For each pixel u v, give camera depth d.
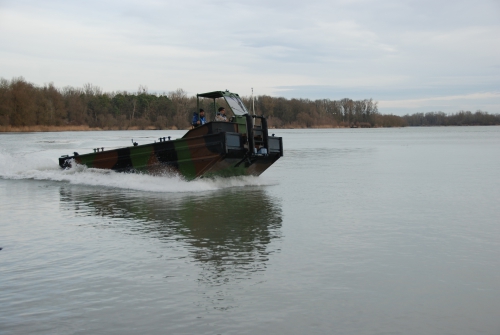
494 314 6.31
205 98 18.47
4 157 24.78
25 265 8.24
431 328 5.93
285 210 13.03
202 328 5.93
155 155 17.28
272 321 6.11
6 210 13.12
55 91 111.56
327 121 167.00
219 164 16.41
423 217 12.12
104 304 6.62
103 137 65.19
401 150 43.47
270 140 17.73
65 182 18.92
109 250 9.09
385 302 6.68
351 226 11.08
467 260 8.49
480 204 14.04
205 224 11.25
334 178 20.78
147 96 128.38
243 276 7.66
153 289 7.14
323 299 6.77
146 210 12.99
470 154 37.44
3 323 6.06
